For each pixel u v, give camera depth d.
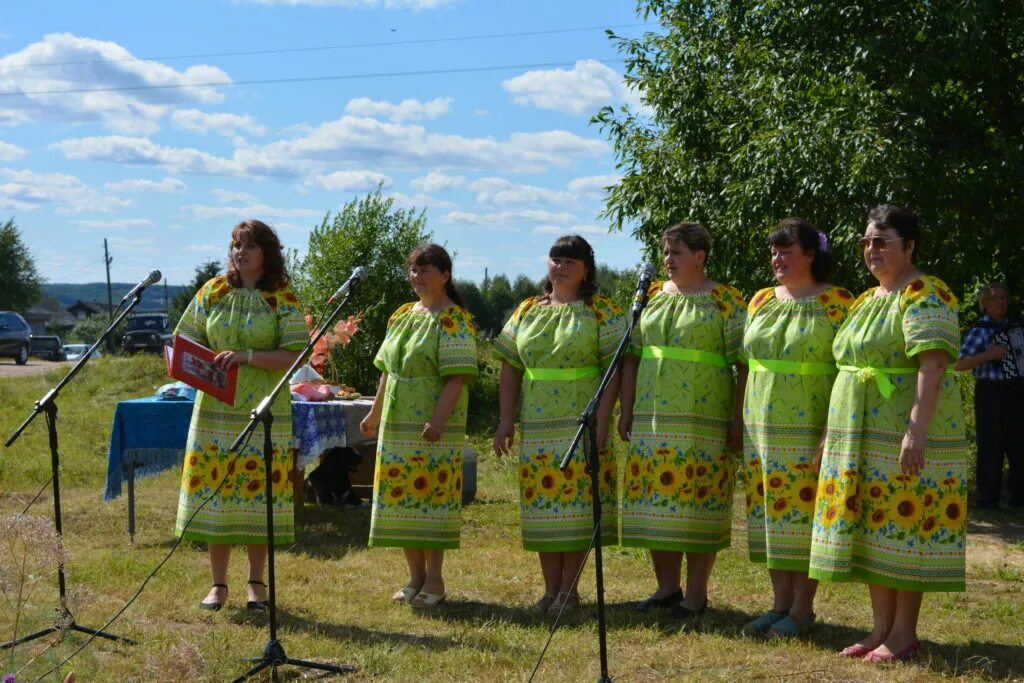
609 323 5.42
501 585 6.07
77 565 6.24
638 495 5.29
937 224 8.79
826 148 8.64
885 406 4.53
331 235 15.11
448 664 4.54
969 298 10.59
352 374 14.72
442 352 5.50
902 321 4.49
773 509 4.94
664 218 10.34
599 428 5.37
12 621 4.92
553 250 5.47
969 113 9.51
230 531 5.28
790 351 4.93
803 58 9.75
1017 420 9.10
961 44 9.07
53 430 4.73
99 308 97.25
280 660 4.35
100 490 9.48
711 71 10.48
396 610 5.49
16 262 61.50
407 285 15.19
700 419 5.23
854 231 8.54
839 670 4.45
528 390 5.45
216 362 5.16
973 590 6.21
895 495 4.49
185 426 7.26
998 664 4.58
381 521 5.55
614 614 5.40
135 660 4.49
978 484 9.17
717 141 10.45
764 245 9.70
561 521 5.34
